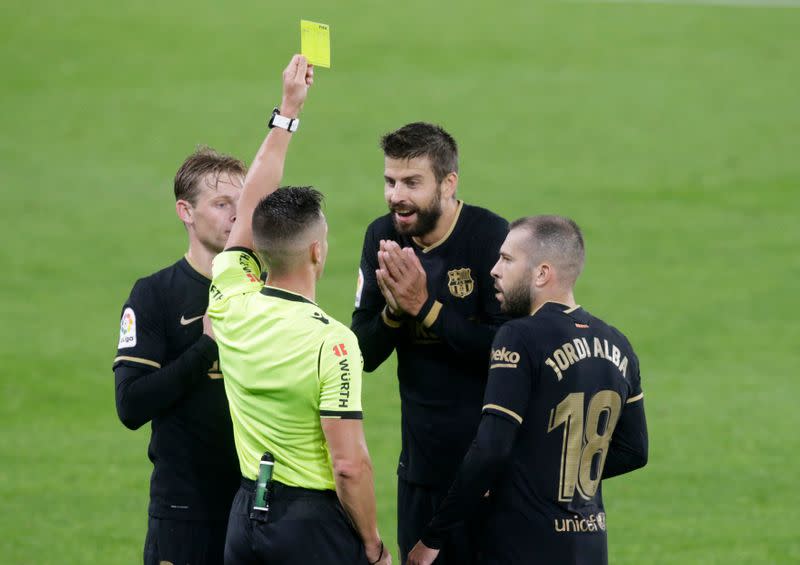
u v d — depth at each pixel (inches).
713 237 2388.0
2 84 3627.0
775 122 3208.7
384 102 3472.0
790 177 2773.1
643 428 589.9
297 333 534.6
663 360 1712.6
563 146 3061.0
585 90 3567.9
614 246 2333.9
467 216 639.8
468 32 4237.2
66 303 2000.5
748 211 2556.6
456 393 637.9
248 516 547.2
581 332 561.0
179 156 2999.5
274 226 541.3
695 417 1460.4
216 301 562.6
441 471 644.1
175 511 603.2
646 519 1128.8
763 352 1745.8
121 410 583.8
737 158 2923.2
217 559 610.2
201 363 576.7
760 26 4247.0
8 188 2721.5
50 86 3624.5
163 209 2600.9
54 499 1181.7
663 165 2888.8
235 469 609.9
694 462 1301.7
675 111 3339.1
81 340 1797.5
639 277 2143.2
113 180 2805.1
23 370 1643.7
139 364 593.9
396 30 4269.2
